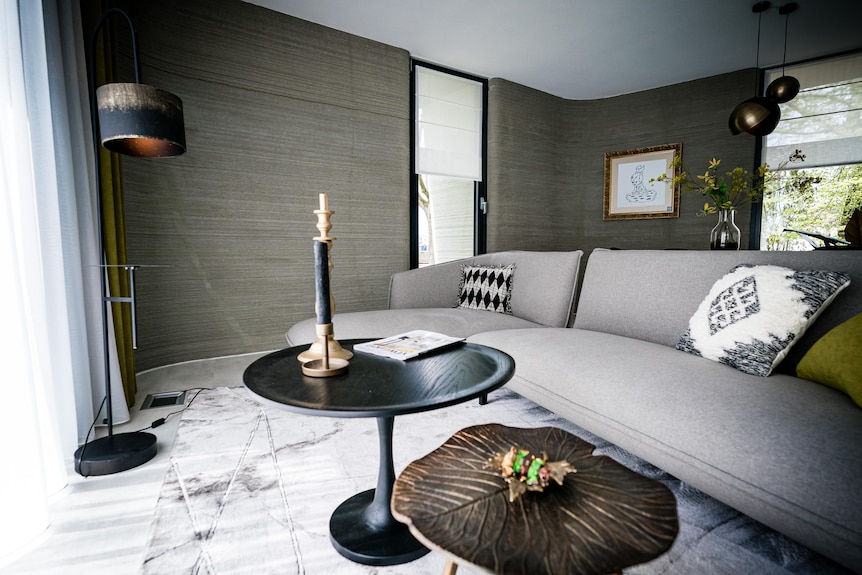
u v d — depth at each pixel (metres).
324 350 1.19
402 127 3.86
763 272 1.55
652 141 4.77
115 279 2.12
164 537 1.22
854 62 3.93
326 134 3.48
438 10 3.21
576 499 0.72
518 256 3.02
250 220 3.21
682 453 1.19
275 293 3.34
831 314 1.42
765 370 1.36
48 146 1.62
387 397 1.02
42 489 1.26
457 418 2.08
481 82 4.44
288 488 1.47
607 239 5.05
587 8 3.20
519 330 2.20
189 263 3.00
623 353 1.66
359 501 1.37
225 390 2.47
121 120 1.46
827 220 4.25
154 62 2.78
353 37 3.55
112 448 1.65
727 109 4.37
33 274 1.44
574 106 5.03
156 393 2.41
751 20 3.40
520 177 4.68
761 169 3.00
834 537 0.90
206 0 2.96
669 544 0.62
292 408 0.96
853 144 3.99
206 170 3.02
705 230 4.52
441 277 3.23
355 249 3.67
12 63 1.40
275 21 3.21
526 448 0.91
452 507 0.71
